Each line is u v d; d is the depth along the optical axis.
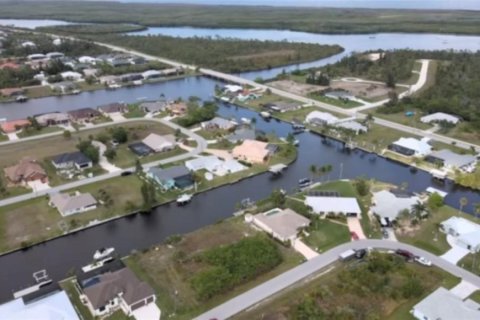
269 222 72.69
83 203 79.38
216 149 109.56
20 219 76.19
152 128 123.88
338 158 108.94
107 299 54.50
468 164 100.50
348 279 59.94
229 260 63.31
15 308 53.12
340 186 90.94
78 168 95.94
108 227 76.19
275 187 91.69
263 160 102.56
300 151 113.25
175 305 55.19
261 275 61.72
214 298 56.94
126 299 54.44
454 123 127.94
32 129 121.25
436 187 93.12
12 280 61.69
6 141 113.38
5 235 71.44
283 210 78.38
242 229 74.00
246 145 106.00
